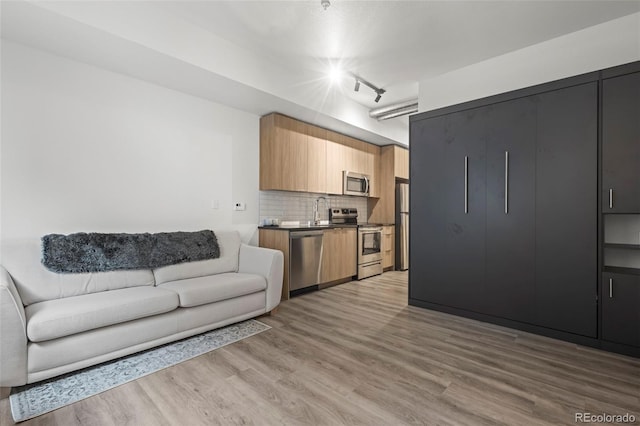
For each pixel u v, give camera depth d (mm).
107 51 2479
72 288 2258
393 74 3709
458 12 2572
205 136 3496
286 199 4434
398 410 1610
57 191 2516
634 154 2223
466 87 3523
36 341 1757
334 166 4781
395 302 3594
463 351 2305
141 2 2393
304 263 3898
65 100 2555
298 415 1570
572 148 2471
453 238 3131
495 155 2861
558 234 2539
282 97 3471
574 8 2514
